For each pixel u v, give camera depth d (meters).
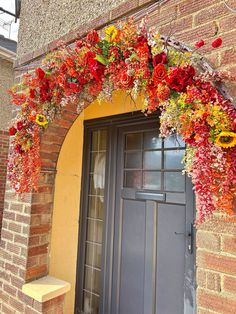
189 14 1.50
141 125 2.54
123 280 2.44
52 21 2.45
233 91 1.24
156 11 1.66
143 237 2.37
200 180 1.12
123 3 1.86
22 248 2.26
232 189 1.12
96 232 2.76
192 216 2.08
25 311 2.12
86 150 2.91
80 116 2.90
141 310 2.26
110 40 1.52
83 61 1.62
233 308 1.18
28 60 2.60
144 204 2.41
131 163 2.59
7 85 5.01
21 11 2.86
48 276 2.34
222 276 1.23
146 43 1.38
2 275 2.41
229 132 1.07
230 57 1.31
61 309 2.14
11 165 2.18
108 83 1.57
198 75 1.26
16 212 2.39
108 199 2.67
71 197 2.71
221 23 1.37
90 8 2.13
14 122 2.18
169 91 1.25
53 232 2.49
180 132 1.20
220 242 1.25
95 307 2.62
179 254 2.12
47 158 2.41
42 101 1.99
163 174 2.34
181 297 2.05
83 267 2.75
